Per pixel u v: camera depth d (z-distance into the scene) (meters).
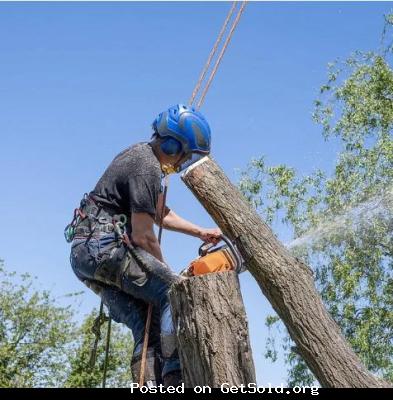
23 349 26.14
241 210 4.68
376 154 17.66
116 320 4.69
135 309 4.58
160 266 4.42
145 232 4.47
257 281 4.54
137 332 4.56
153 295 4.44
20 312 26.56
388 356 17.11
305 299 4.37
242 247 4.57
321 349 4.25
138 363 4.49
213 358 3.96
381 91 18.73
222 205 4.70
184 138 4.66
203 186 4.74
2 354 25.64
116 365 25.23
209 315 4.01
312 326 4.30
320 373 4.23
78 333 26.47
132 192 4.49
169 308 4.39
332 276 17.06
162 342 4.36
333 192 17.44
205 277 4.07
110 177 4.62
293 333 4.36
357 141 18.14
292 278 4.42
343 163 18.02
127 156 4.62
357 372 4.18
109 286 4.63
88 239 4.54
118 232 4.50
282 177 17.86
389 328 17.25
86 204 4.62
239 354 3.98
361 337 16.53
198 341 3.99
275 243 4.57
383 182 17.31
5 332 26.53
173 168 4.78
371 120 18.38
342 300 17.09
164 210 4.97
